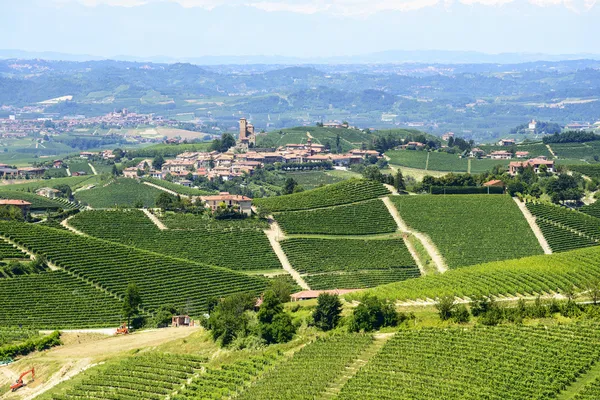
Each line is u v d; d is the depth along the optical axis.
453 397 154.50
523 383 156.75
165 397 177.50
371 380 164.25
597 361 165.12
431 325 191.88
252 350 193.38
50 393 186.12
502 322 189.25
